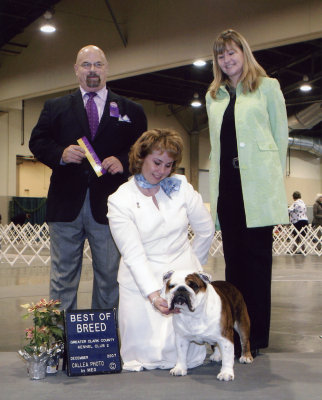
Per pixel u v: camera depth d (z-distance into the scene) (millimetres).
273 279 9586
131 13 15227
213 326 3162
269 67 20766
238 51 3836
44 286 8547
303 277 9906
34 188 26047
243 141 3783
